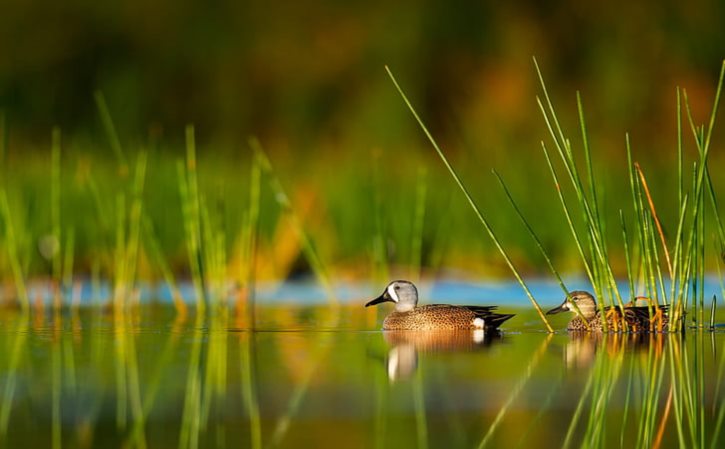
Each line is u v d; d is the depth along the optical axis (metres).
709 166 31.08
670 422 12.78
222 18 49.94
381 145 41.38
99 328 20.77
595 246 19.44
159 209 28.47
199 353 17.47
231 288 26.00
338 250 29.20
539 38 46.44
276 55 48.69
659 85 44.12
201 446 11.79
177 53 49.31
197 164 31.11
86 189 28.20
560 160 31.25
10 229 23.66
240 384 14.84
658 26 45.22
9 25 48.25
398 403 13.66
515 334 20.09
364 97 45.25
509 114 42.56
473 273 28.83
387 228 28.28
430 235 28.66
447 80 46.12
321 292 27.30
